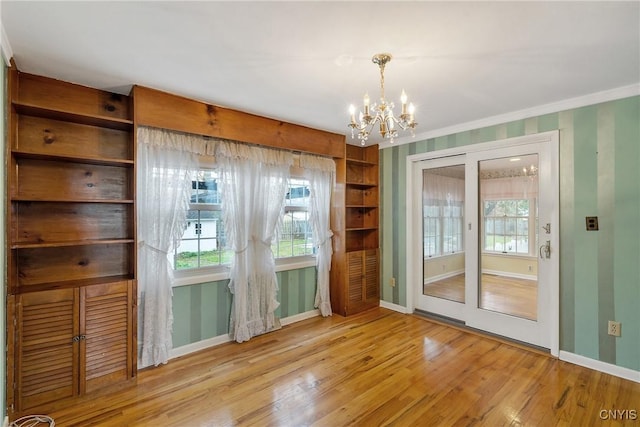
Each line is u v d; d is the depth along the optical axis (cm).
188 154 269
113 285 221
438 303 375
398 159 405
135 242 232
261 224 319
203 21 156
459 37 169
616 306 245
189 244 288
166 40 174
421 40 172
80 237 235
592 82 229
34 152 199
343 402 209
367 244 440
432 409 202
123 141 255
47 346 198
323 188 378
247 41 174
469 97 258
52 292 200
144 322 250
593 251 256
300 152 354
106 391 217
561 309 271
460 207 352
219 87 238
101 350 216
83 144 238
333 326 348
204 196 298
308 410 201
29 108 202
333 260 395
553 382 234
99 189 243
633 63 200
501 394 218
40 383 196
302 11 147
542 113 281
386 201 419
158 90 245
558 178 272
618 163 244
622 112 242
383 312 400
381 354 279
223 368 254
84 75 218
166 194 257
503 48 181
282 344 300
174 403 208
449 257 364
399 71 210
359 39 172
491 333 325
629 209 240
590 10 146
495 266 325
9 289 188
